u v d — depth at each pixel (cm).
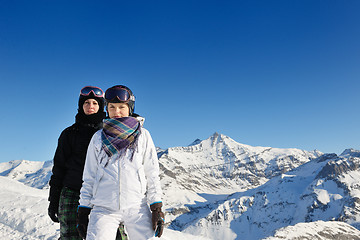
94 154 304
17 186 1962
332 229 16175
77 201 389
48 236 918
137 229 286
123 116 327
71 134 403
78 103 420
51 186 398
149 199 296
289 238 13362
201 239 960
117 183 289
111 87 325
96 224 277
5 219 1055
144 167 308
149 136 322
